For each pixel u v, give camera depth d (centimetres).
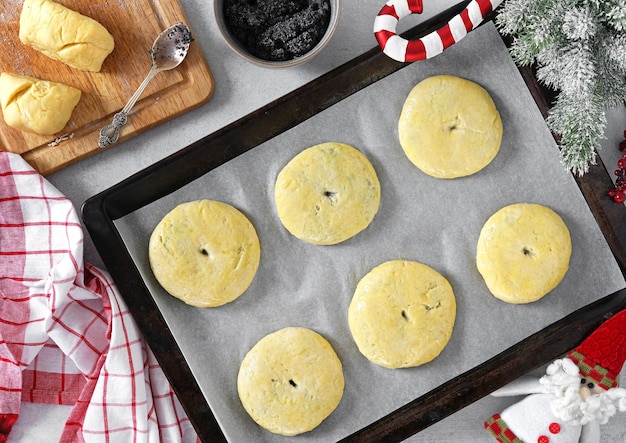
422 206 89
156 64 87
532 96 87
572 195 88
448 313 87
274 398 86
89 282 90
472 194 88
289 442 88
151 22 88
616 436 93
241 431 87
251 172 88
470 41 87
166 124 91
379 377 88
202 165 87
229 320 88
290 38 85
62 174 91
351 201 87
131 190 85
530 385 88
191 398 86
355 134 88
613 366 84
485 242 87
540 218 87
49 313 88
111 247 85
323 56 91
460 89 87
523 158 88
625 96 83
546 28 78
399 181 89
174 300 88
